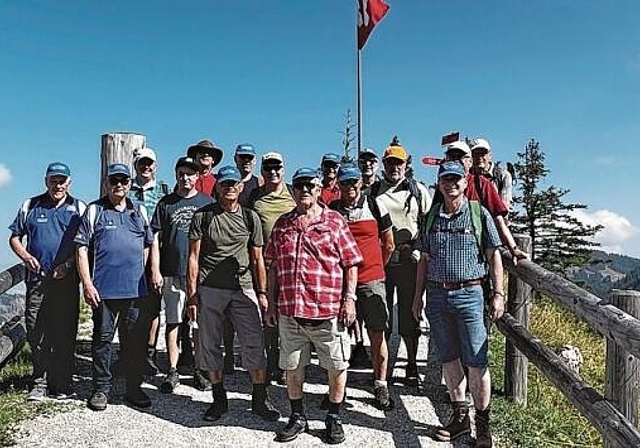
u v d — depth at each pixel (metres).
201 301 5.57
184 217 6.29
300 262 5.06
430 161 6.55
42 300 6.00
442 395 6.22
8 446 4.93
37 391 5.96
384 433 5.34
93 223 5.69
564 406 7.09
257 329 5.60
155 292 6.33
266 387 5.82
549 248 32.38
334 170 6.64
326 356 5.08
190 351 6.98
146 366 6.63
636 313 4.03
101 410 5.70
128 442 5.07
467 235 4.97
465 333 4.99
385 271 6.43
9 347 6.60
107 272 5.67
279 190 6.23
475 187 5.71
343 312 5.09
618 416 3.93
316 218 5.11
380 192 6.47
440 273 5.04
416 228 6.37
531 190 32.78
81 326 9.03
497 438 5.41
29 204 6.05
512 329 6.15
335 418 5.17
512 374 6.46
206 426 5.43
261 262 5.63
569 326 11.76
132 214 5.85
